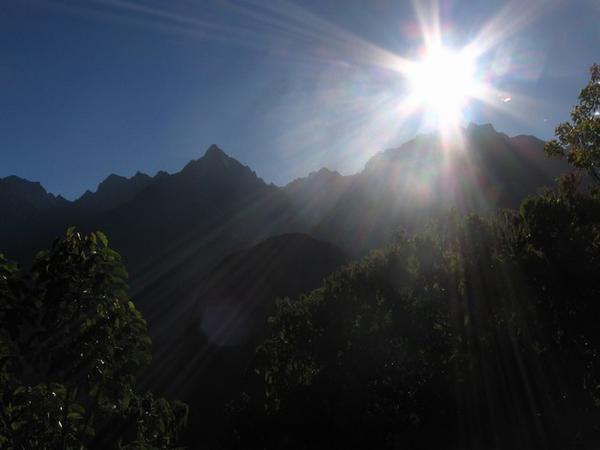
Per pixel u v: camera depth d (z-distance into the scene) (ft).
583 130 42.19
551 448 25.91
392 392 31.01
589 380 25.84
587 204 29.22
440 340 31.35
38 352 13.71
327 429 31.45
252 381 43.73
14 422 13.55
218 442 37.65
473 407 28.12
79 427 14.55
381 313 33.76
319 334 36.04
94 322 14.20
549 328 26.55
